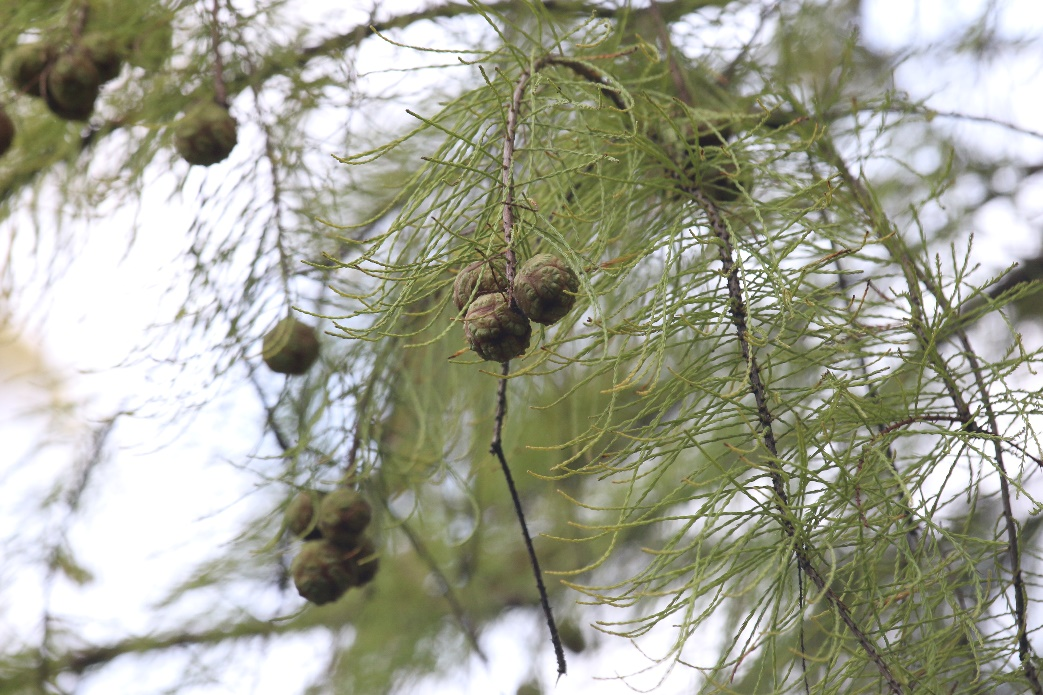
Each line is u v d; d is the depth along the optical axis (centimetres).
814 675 183
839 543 171
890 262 179
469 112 178
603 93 179
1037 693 172
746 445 180
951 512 187
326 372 191
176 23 193
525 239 170
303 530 189
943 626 176
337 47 195
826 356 176
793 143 182
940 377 175
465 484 189
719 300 171
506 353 169
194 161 189
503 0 194
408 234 186
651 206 179
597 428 171
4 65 189
